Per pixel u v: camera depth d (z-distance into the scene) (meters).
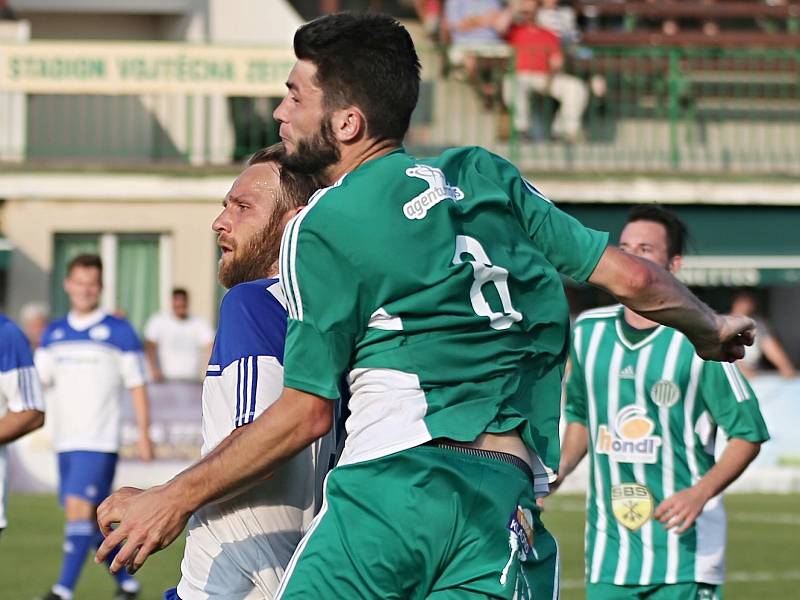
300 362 12.62
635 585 20.50
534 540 13.05
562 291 13.43
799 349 77.75
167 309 72.31
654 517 20.45
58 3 79.88
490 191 13.32
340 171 13.51
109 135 75.44
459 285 12.72
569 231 13.52
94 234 72.38
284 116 13.52
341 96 13.27
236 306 14.27
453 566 12.46
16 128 72.44
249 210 14.94
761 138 77.06
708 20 81.75
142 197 72.06
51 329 35.69
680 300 13.43
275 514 14.24
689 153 75.69
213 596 14.16
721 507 20.78
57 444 34.91
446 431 12.55
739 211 73.06
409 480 12.43
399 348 12.70
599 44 78.06
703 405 20.53
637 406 20.69
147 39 81.94
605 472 20.86
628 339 20.83
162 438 57.44
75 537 33.19
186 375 58.38
